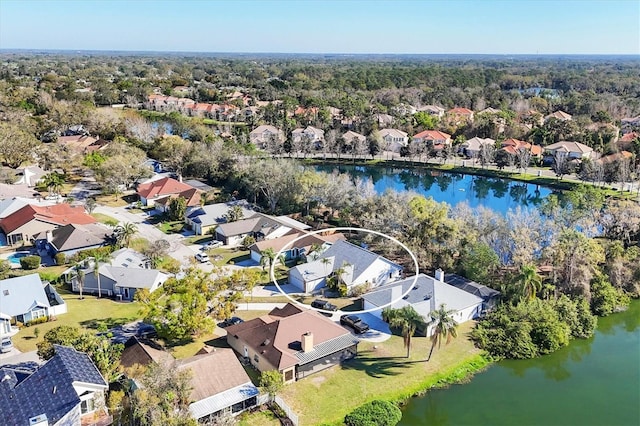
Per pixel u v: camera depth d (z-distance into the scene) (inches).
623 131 7288.4
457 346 2249.0
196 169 4948.3
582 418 1836.9
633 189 4877.0
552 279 2728.8
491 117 7249.0
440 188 5398.6
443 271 2883.9
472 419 1814.7
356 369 2062.0
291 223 3769.7
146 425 1413.6
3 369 1756.9
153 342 2116.1
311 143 6530.5
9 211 3609.7
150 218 3919.8
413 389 1956.2
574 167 5383.9
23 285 2442.2
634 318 2610.7
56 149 4995.1
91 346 1882.4
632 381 2069.4
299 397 1878.7
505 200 4884.4
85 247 3159.5
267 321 2244.1
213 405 1715.1
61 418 1521.9
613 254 2861.7
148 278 2714.1
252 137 6653.5
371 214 3570.4
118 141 5349.4
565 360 2219.5
